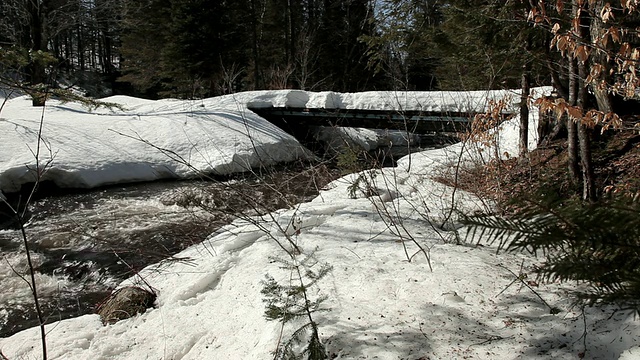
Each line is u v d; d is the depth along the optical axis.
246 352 2.68
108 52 38.41
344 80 26.53
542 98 2.42
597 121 2.42
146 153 12.59
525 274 2.76
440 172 7.35
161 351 2.98
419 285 2.99
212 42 22.84
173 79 24.64
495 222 1.43
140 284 4.02
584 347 2.01
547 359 2.00
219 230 5.41
